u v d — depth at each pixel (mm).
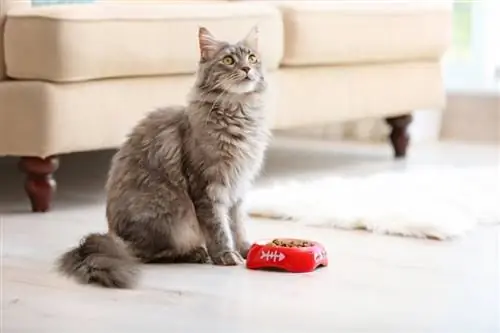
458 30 5094
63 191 3600
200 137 2523
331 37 3818
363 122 4973
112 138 3209
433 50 4324
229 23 3438
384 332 1997
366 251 2703
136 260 2553
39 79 3066
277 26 3637
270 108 3627
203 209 2549
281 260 2480
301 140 5023
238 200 2660
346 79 3990
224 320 2068
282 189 3494
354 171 4043
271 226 3051
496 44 5020
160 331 1991
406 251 2703
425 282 2375
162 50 3258
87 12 3068
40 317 2080
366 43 3967
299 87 3797
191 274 2457
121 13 3146
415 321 2064
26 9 3117
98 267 2344
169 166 2541
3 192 3582
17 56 3082
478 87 5066
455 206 3193
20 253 2652
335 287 2330
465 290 2303
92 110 3141
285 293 2279
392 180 3697
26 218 3125
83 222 3064
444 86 4559
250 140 2598
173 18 3279
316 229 3006
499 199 3320
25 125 3086
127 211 2553
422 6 4207
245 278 2416
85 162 4266
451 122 5082
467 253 2676
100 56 3094
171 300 2217
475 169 4035
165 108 2697
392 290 2303
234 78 2549
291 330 2006
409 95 4289
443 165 4191
